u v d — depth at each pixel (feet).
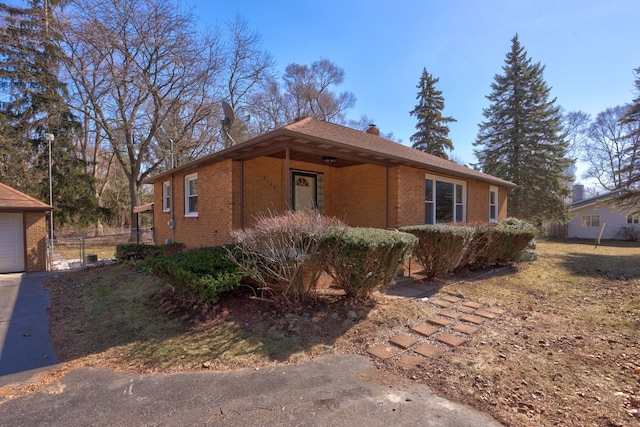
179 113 76.38
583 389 10.08
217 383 10.64
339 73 99.96
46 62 64.18
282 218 16.78
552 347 13.26
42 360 12.74
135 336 14.57
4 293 24.70
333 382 10.59
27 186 62.85
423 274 26.14
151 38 63.52
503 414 8.83
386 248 16.21
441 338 14.01
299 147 22.29
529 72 73.51
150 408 9.32
